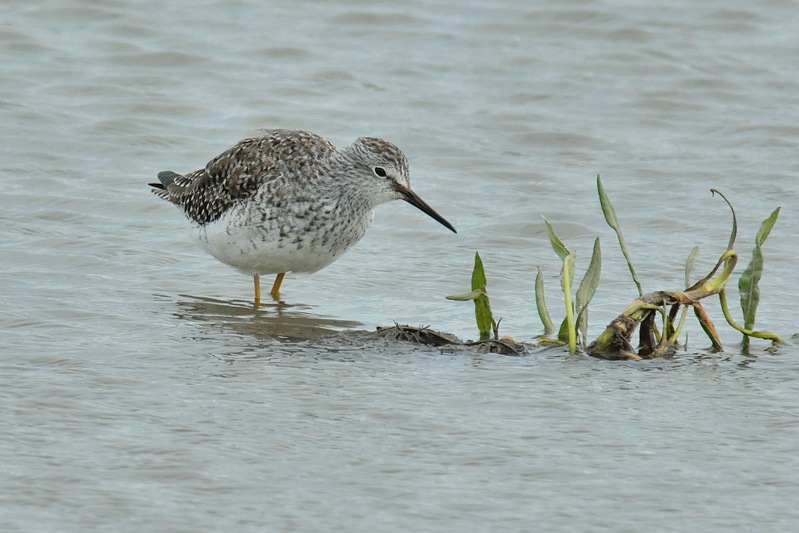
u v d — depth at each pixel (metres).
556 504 8.53
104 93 21.72
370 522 8.22
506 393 10.69
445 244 16.25
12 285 13.98
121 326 12.66
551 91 22.62
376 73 23.20
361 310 13.82
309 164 13.81
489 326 12.56
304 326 13.05
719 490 8.77
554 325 13.12
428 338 12.24
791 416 10.20
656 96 22.41
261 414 10.05
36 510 8.23
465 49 24.48
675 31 25.19
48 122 20.33
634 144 20.44
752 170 19.11
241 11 25.84
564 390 10.80
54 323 12.58
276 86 22.34
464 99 22.20
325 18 25.72
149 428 9.66
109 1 25.45
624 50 24.38
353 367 11.37
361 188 13.98
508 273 15.09
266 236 13.81
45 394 10.32
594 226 16.81
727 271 12.30
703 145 20.41
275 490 8.64
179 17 25.31
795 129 20.97
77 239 15.92
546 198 17.98
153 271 15.00
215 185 14.25
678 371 11.42
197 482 8.73
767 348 12.23
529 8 26.00
